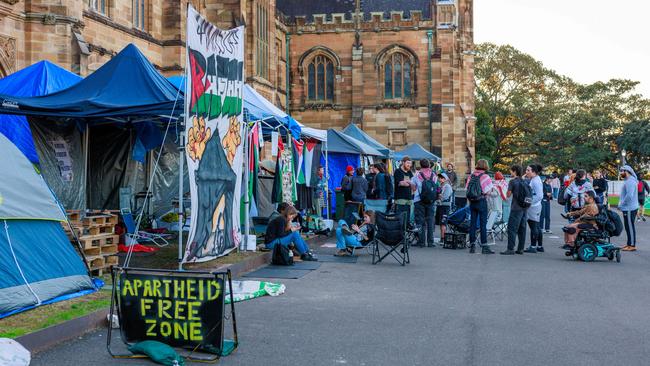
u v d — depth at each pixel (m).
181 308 8.41
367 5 65.31
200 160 14.48
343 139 31.61
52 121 17.66
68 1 24.31
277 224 17.30
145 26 36.22
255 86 45.88
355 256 19.20
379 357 8.38
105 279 13.11
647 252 21.12
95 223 13.47
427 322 10.41
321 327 10.01
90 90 15.41
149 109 14.57
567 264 17.80
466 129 66.25
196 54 14.01
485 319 10.66
